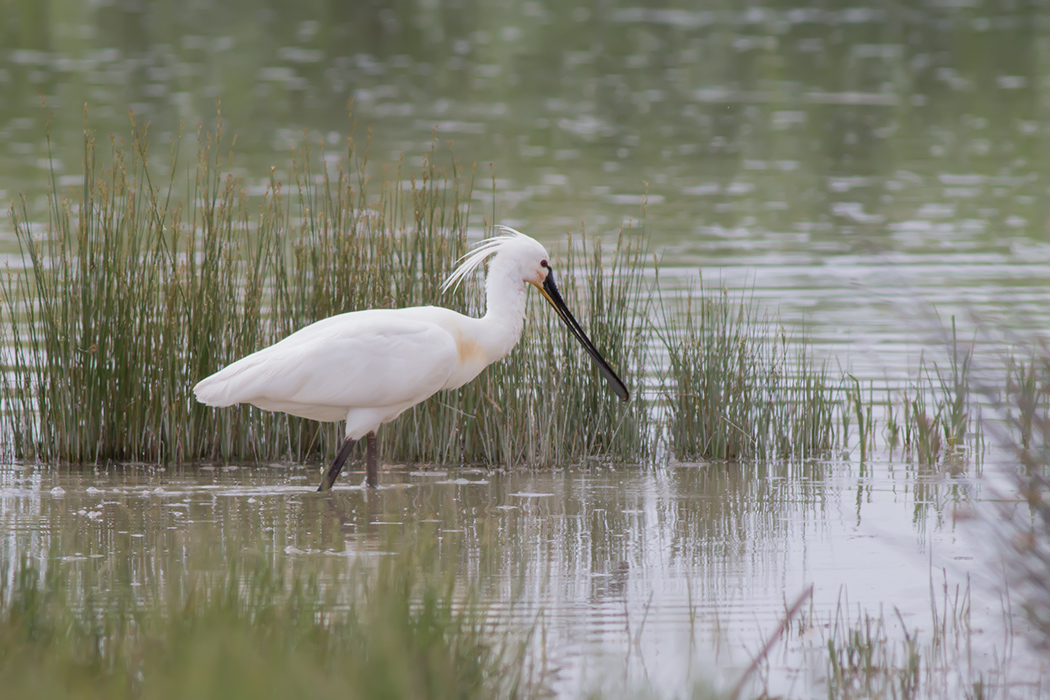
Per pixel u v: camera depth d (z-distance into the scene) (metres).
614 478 13.97
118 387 14.55
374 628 7.86
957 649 8.72
